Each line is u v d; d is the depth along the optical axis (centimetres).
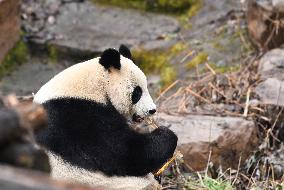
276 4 1403
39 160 493
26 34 1647
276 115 1209
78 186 430
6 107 527
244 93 1286
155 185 941
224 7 1642
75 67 901
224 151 1138
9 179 418
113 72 889
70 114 845
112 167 862
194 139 1130
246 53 1472
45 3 1739
